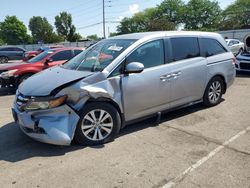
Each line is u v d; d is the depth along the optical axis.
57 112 4.12
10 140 4.80
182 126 5.24
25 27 99.75
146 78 4.83
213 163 3.86
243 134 4.82
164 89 5.11
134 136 4.81
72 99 4.18
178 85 5.34
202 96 6.02
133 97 4.72
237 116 5.75
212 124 5.33
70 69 4.95
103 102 4.44
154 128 5.15
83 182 3.48
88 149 4.34
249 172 3.62
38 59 9.74
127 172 3.68
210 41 6.16
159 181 3.47
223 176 3.54
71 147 4.40
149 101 4.95
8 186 3.44
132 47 4.79
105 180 3.51
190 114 5.90
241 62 10.95
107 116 4.50
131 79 4.66
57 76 4.59
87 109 4.31
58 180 3.54
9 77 9.03
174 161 3.94
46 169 3.80
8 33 96.81
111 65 4.55
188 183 3.41
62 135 4.09
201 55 5.86
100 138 4.48
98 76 4.39
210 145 4.42
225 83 6.48
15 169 3.83
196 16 81.88
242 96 7.41
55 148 4.40
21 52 25.56
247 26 63.34
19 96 4.47
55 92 4.12
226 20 73.94
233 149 4.26
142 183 3.43
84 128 4.35
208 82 6.04
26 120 4.18
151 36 5.09
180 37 5.54
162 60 5.14
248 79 10.09
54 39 77.50
